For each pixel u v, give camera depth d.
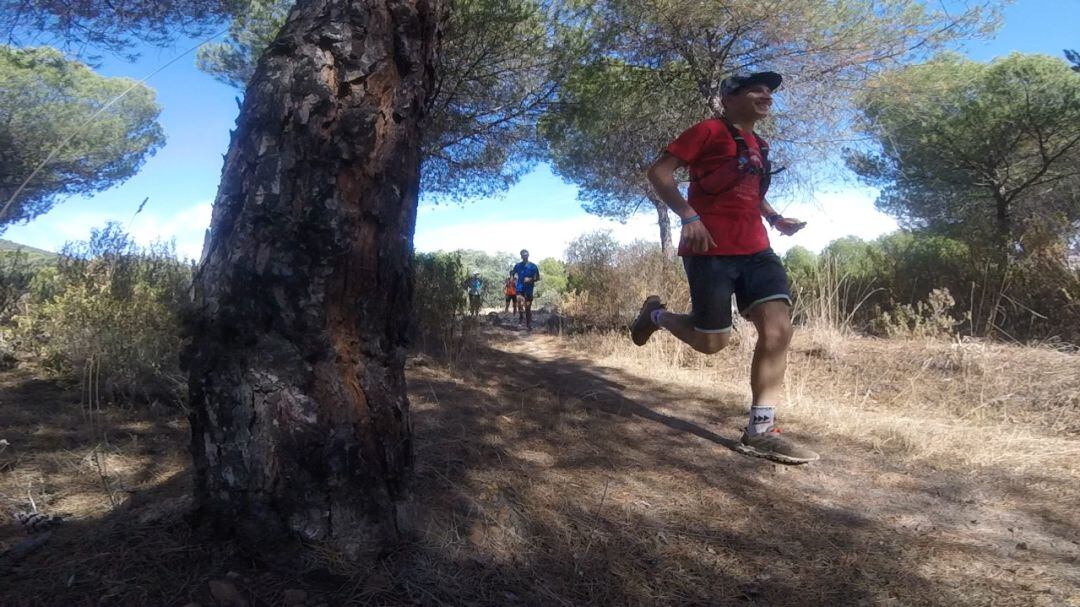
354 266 2.23
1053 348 7.02
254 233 2.19
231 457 2.19
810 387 5.97
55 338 4.48
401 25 2.32
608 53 10.11
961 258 9.65
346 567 2.20
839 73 9.38
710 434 4.29
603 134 11.62
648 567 2.62
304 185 2.18
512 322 12.41
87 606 1.99
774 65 9.63
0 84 9.65
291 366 2.17
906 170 15.45
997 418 5.03
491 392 4.85
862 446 4.25
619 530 2.87
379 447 2.32
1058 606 2.49
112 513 2.55
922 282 9.69
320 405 2.19
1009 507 3.39
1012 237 9.37
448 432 3.70
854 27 8.88
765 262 3.73
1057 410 5.08
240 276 2.18
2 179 10.04
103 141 11.65
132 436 3.49
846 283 9.67
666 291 9.59
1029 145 14.15
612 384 5.70
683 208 3.56
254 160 2.21
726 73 9.74
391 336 2.40
